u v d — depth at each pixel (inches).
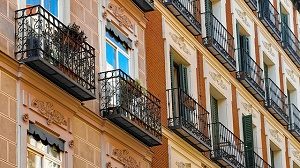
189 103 1237.1
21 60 893.8
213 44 1362.0
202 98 1325.0
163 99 1197.7
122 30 1117.7
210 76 1366.9
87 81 973.8
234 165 1352.1
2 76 876.0
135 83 1073.5
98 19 1062.4
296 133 1706.4
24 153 882.1
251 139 1446.9
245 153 1433.3
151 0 1178.6
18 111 888.3
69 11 1000.9
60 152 946.1
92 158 999.6
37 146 911.0
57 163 938.1
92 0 1056.8
